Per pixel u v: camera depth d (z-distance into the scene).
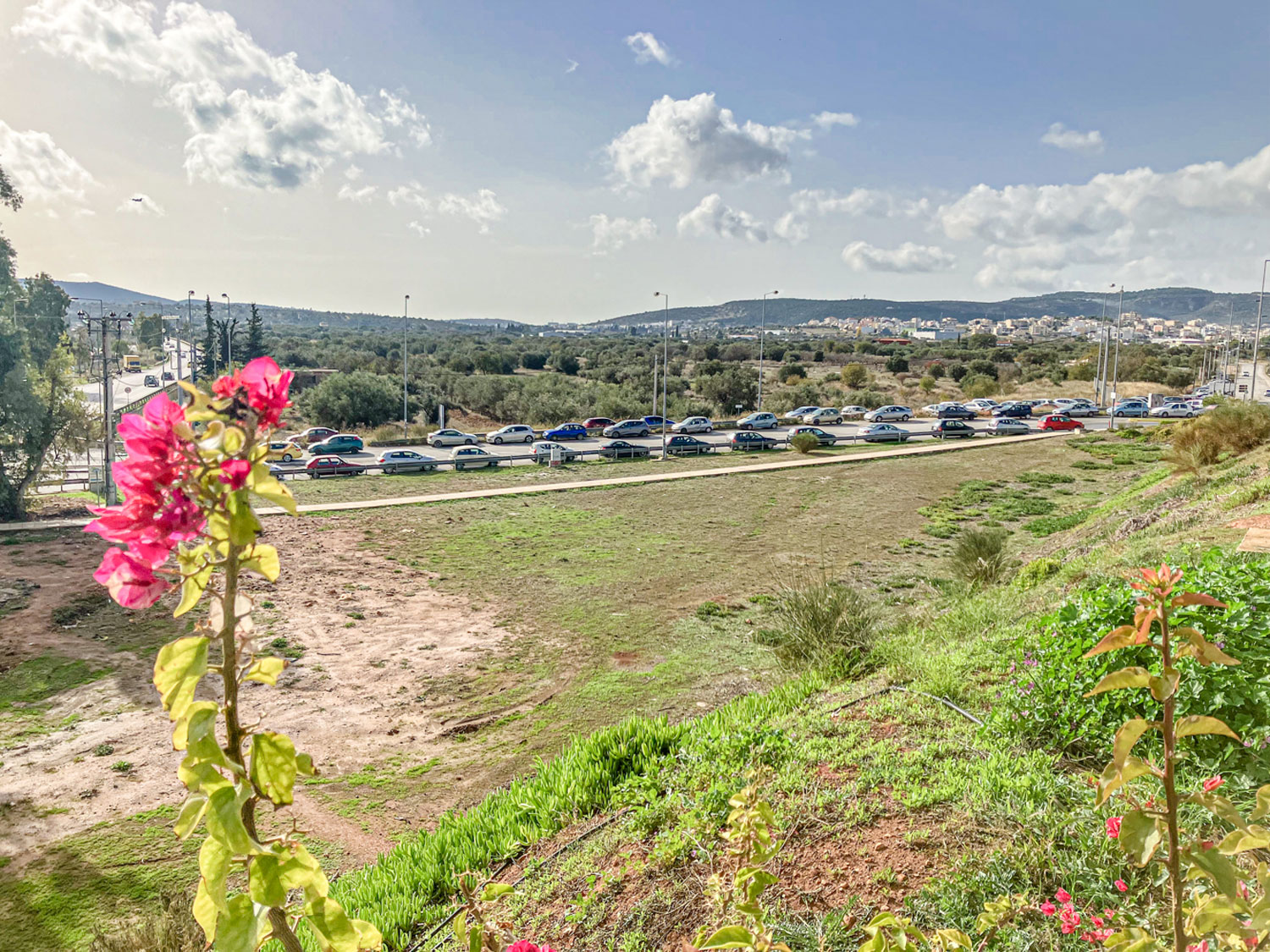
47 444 33.91
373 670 16.44
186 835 1.38
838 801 6.00
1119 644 2.01
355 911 6.39
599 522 30.67
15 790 11.56
